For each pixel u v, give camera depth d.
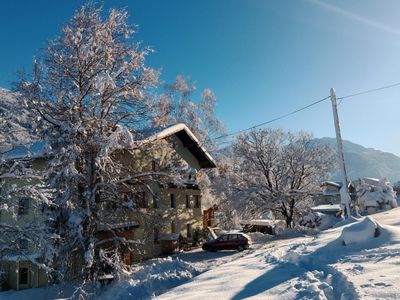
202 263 27.52
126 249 29.20
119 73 23.42
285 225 51.81
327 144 53.31
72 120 22.22
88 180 22.34
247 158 51.31
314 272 11.17
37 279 25.05
